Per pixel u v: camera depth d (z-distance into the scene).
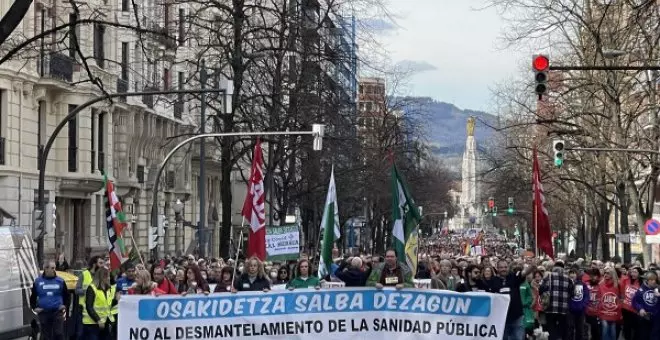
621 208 48.72
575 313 26.52
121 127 53.31
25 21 39.72
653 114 43.25
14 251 19.97
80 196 48.28
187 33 43.78
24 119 41.66
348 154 56.31
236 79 43.19
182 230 68.19
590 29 39.84
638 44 40.69
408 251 19.11
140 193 58.47
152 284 20.72
